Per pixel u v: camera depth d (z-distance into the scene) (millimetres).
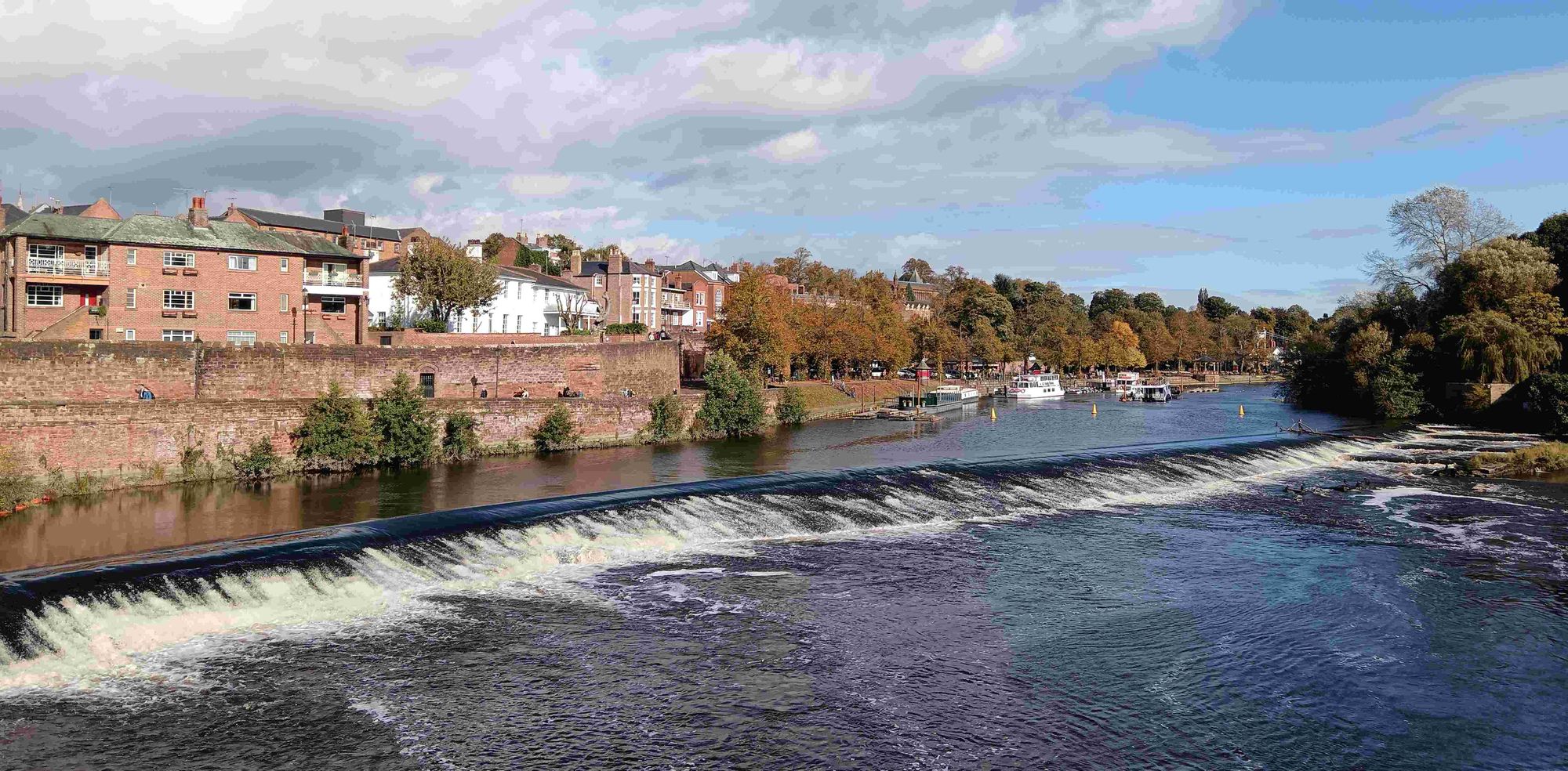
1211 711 24016
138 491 53656
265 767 20094
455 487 57344
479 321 115188
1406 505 50406
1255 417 117625
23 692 22891
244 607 28031
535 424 75875
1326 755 21891
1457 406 101438
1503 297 106000
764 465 70500
